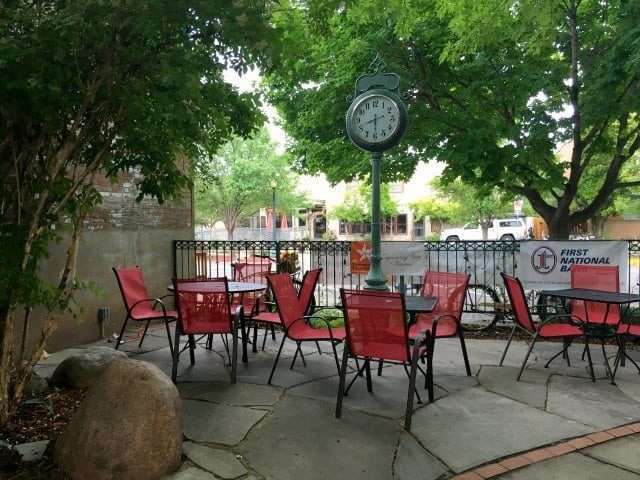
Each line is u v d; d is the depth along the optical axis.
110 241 7.36
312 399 4.45
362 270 8.16
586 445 3.59
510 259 7.61
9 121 3.23
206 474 3.15
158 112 3.87
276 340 6.86
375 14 6.13
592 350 6.27
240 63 3.62
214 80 3.95
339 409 4.05
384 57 8.80
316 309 8.03
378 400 4.45
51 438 3.53
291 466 3.27
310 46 9.03
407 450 3.51
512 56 8.83
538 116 8.48
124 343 6.63
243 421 3.94
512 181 9.23
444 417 4.08
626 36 6.73
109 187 7.36
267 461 3.33
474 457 3.41
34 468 3.11
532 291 7.81
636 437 3.72
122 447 2.99
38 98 3.09
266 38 3.27
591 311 6.32
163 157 4.49
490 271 7.73
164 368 5.43
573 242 7.22
